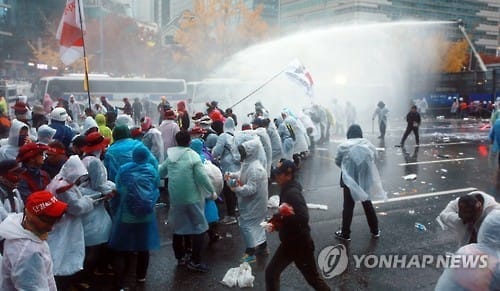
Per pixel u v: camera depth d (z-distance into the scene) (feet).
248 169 19.12
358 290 17.38
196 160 18.45
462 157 49.80
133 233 16.81
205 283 17.95
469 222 13.42
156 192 16.92
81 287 17.25
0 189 13.46
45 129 21.53
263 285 17.66
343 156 22.53
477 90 124.26
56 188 15.38
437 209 28.71
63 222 15.70
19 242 9.36
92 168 16.69
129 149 19.94
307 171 41.83
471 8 273.95
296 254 14.38
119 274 18.78
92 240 16.93
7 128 26.43
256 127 33.60
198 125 31.40
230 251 21.47
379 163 45.85
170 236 23.61
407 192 33.22
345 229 22.81
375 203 30.12
